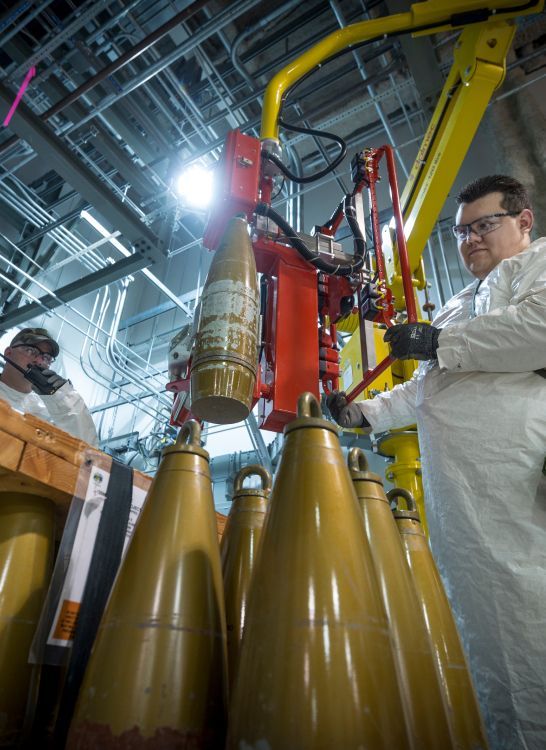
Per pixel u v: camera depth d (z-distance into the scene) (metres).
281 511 0.54
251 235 1.36
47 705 0.65
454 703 0.61
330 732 0.40
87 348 6.21
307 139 5.47
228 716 0.47
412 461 2.40
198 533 0.57
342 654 0.44
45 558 0.67
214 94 4.48
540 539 0.92
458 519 1.02
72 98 3.43
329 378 1.46
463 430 1.08
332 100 4.29
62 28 3.27
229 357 0.86
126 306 7.13
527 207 1.35
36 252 5.61
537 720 0.81
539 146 3.88
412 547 0.73
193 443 0.67
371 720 0.42
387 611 0.57
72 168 3.49
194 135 4.59
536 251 1.17
